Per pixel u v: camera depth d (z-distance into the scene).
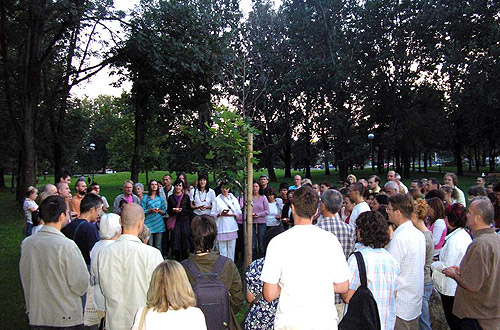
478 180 10.19
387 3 33.97
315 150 42.16
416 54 35.31
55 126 27.81
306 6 35.31
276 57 34.19
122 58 18.28
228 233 8.18
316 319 2.65
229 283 3.39
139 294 3.35
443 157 85.31
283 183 9.23
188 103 20.05
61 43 22.33
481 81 27.06
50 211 3.65
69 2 14.33
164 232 9.36
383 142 36.25
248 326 3.44
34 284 3.53
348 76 33.38
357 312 3.14
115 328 3.31
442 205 5.46
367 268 3.24
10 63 20.45
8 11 19.25
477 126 35.03
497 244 3.51
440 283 4.40
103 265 3.39
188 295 2.45
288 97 36.25
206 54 17.70
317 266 2.75
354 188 5.96
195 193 8.70
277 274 2.78
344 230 4.33
